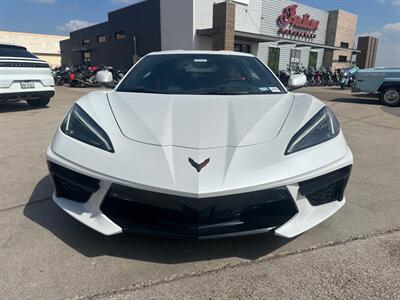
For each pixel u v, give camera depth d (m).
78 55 29.61
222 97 2.49
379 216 2.50
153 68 3.00
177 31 17.59
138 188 1.74
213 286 1.71
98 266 1.85
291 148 1.93
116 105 2.32
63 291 1.65
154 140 1.91
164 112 2.19
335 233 2.24
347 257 1.96
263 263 1.90
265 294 1.65
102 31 24.48
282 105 2.39
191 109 2.23
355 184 3.19
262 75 3.01
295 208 1.89
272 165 1.81
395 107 9.55
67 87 16.78
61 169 1.99
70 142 2.02
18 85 6.95
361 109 9.01
